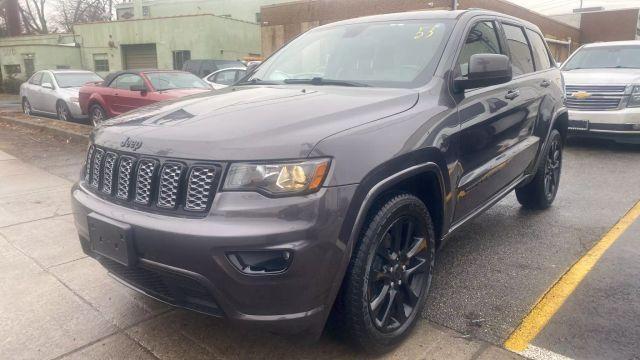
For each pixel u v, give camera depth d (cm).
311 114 262
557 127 538
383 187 252
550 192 532
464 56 350
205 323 309
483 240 443
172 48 3089
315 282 230
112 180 271
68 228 476
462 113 323
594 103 830
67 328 305
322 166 230
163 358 275
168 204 244
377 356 275
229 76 1496
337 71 361
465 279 366
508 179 413
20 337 295
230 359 273
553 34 2933
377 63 351
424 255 301
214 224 225
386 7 2178
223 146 235
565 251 416
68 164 752
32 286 358
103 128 299
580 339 288
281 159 228
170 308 327
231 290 227
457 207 331
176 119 275
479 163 352
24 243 438
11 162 768
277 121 253
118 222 251
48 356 278
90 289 353
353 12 2297
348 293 250
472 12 384
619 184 634
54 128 1017
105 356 278
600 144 912
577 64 955
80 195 291
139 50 3256
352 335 262
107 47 3347
